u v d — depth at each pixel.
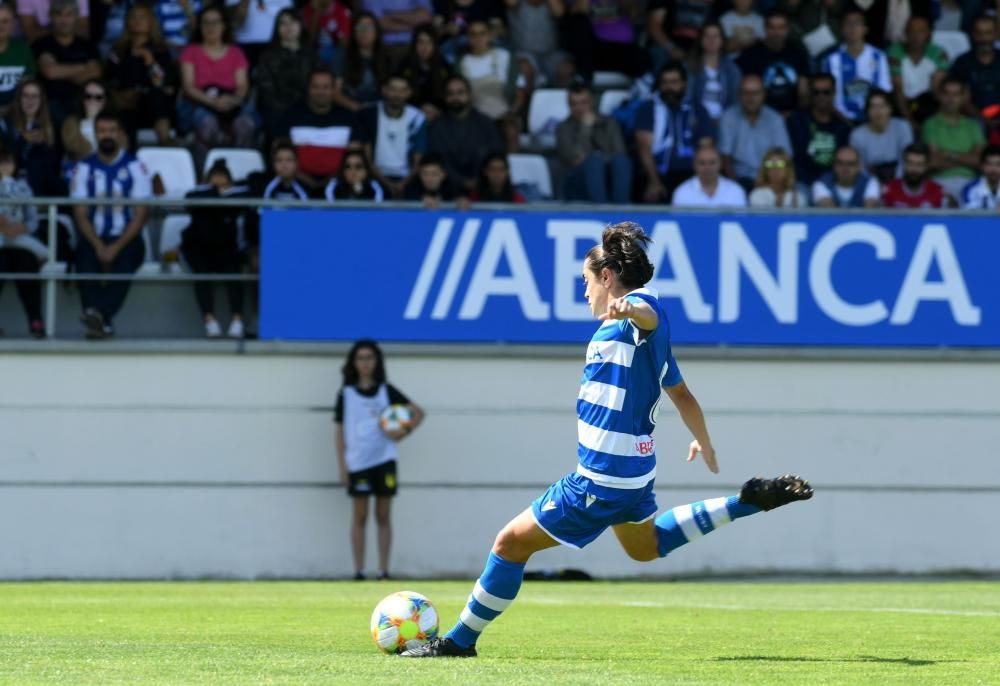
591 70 53.75
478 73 50.62
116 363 44.16
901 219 45.25
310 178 47.03
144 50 49.59
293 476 44.31
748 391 45.00
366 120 48.34
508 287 44.78
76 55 49.59
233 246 44.81
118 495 44.00
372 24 50.78
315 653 18.66
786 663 17.72
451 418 44.69
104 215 44.59
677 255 44.81
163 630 23.44
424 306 44.59
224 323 45.50
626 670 16.44
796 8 54.72
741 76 50.72
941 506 45.34
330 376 44.47
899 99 52.47
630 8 55.50
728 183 47.22
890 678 15.95
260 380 44.38
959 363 45.41
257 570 44.06
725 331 44.84
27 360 44.00
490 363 44.81
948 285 45.31
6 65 48.97
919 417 45.38
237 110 49.25
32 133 46.19
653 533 18.27
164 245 46.12
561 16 54.66
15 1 51.53
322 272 44.34
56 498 43.88
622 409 17.11
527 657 18.31
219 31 49.53
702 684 14.96
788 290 45.00
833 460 45.16
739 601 33.09
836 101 51.69
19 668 16.36
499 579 17.66
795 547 45.03
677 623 25.61
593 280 17.66
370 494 43.03
